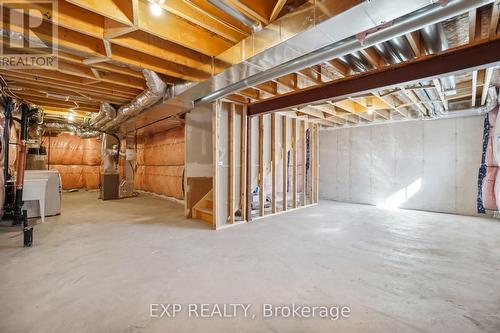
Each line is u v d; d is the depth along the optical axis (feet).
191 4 7.10
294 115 19.13
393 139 21.76
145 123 20.20
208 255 9.70
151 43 9.27
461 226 14.51
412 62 8.87
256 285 7.34
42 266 8.58
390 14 5.52
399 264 8.92
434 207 19.48
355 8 5.33
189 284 7.36
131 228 13.74
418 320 5.73
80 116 23.09
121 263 8.87
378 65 9.37
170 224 14.70
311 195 22.24
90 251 10.08
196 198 16.72
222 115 14.80
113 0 7.06
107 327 5.44
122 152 25.32
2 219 14.93
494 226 14.52
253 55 7.69
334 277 7.89
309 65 8.05
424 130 20.13
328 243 11.27
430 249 10.50
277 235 12.54
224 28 8.23
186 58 10.20
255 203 19.79
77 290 6.98
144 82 13.33
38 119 20.72
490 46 7.42
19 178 13.99
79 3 6.43
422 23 5.70
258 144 16.93
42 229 13.35
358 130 23.98
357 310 6.13
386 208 20.75
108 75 12.12
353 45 6.79
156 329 5.39
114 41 8.43
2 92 13.73
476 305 6.35
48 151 28.96
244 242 11.36
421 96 14.73
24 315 5.81
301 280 7.67
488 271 8.34
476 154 17.80
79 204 21.44
